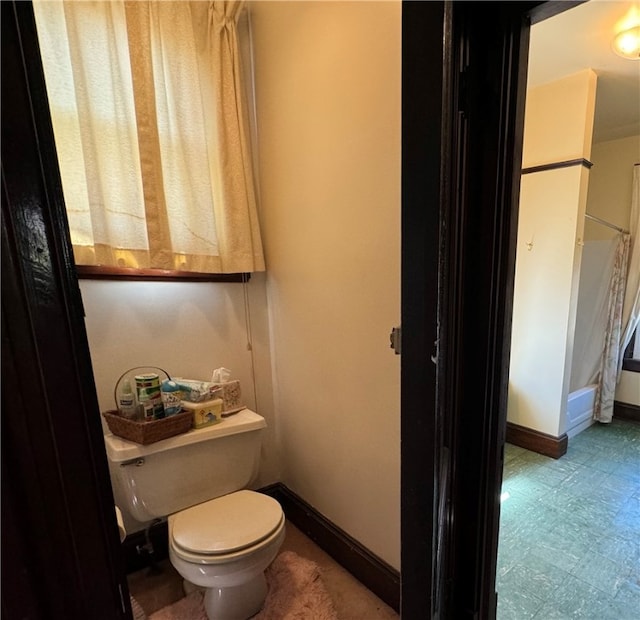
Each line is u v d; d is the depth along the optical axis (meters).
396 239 1.24
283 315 1.83
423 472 0.82
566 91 2.43
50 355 0.40
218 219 1.70
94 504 0.45
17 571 0.39
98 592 0.46
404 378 0.84
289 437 1.92
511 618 1.37
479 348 0.85
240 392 1.70
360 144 1.32
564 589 1.50
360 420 1.46
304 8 1.46
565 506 2.06
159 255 1.51
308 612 1.38
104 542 0.46
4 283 0.37
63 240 0.42
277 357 1.92
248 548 1.22
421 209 0.75
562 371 2.58
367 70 1.26
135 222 1.46
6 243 0.37
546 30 1.90
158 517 1.40
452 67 0.71
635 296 3.16
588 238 3.51
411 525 0.86
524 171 2.67
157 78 1.49
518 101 0.79
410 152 0.75
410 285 0.79
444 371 0.79
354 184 1.36
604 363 3.22
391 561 1.40
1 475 0.37
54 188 0.42
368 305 1.37
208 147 1.65
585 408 3.12
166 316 1.65
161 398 1.40
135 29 1.40
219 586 1.22
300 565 1.61
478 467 0.89
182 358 1.71
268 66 1.69
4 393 0.37
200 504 1.46
